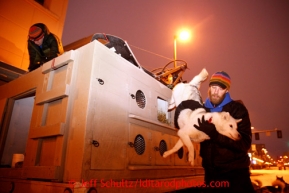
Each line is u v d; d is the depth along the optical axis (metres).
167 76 6.64
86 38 5.01
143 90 4.23
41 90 3.75
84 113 2.92
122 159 3.33
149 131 4.11
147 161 3.88
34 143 3.51
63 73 3.53
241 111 2.82
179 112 3.19
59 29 9.95
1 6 7.72
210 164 2.90
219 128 2.74
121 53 4.82
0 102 4.75
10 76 6.16
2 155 4.39
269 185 7.57
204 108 3.09
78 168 2.71
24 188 3.23
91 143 2.87
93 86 3.06
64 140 3.03
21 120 4.84
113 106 3.35
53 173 2.86
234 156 2.74
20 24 8.32
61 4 10.24
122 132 3.43
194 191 5.23
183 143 3.17
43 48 4.80
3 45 7.69
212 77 3.04
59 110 3.36
